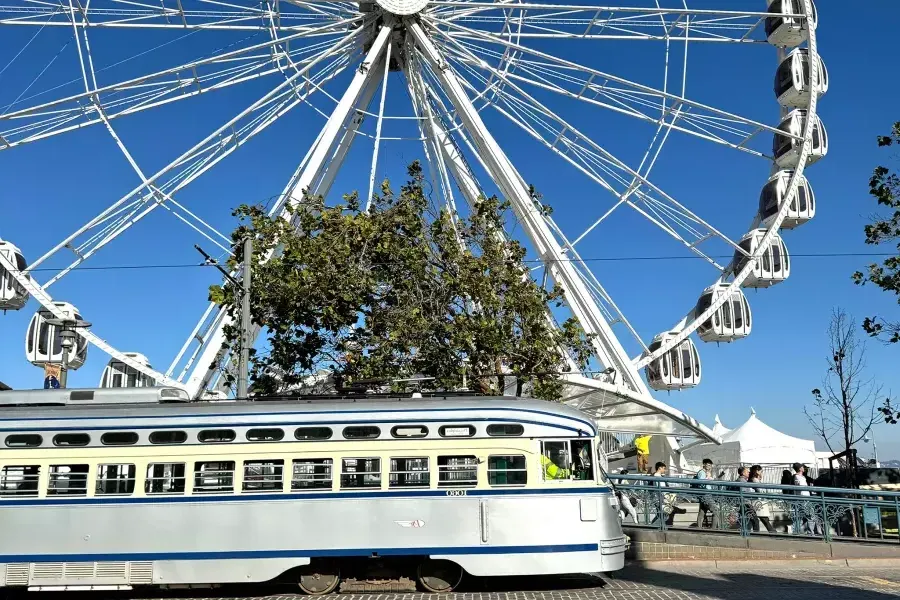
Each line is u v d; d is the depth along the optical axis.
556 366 26.05
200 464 14.98
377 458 15.00
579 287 29.86
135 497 14.84
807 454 38.38
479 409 15.23
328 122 28.48
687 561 18.27
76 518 14.79
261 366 23.75
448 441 15.10
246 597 15.20
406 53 31.52
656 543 18.69
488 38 30.58
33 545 14.71
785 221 32.09
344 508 14.80
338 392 16.48
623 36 30.62
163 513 14.79
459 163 30.53
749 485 19.08
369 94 31.64
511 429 15.20
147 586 16.30
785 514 19.12
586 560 14.84
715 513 19.30
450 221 24.61
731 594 14.23
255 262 23.34
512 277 23.91
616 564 15.09
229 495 14.82
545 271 29.86
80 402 15.77
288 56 29.59
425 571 15.14
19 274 27.48
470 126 29.97
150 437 15.05
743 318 31.86
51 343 29.28
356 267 22.94
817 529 18.89
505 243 24.75
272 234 23.88
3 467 14.97
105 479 14.93
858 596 13.88
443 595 14.86
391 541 14.72
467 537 14.76
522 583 16.11
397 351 23.22
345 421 15.08
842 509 18.88
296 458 14.97
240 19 29.27
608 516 15.21
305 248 22.91
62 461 15.00
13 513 14.80
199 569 14.64
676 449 35.75
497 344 22.58
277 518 14.76
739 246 31.91
